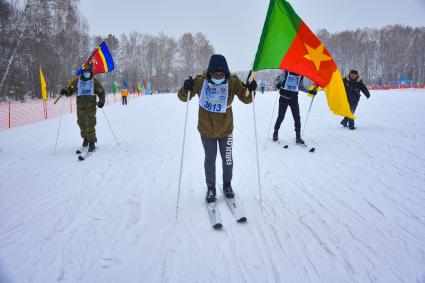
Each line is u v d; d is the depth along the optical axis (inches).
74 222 122.8
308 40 155.7
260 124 353.7
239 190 153.9
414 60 2728.8
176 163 203.6
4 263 97.1
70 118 507.2
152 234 113.7
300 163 197.0
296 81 236.8
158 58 3134.8
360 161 196.9
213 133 131.6
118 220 124.3
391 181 160.7
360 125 320.5
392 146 228.5
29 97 1272.1
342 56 2874.0
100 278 90.7
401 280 87.8
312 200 140.3
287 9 148.9
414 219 120.8
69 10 1232.2
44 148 260.7
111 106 797.2
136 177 175.8
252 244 106.6
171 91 3061.0
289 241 107.8
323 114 426.3
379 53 2903.5
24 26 926.4
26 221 124.0
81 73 232.8
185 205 137.4
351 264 95.1
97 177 176.7
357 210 129.4
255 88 131.7
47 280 89.7
